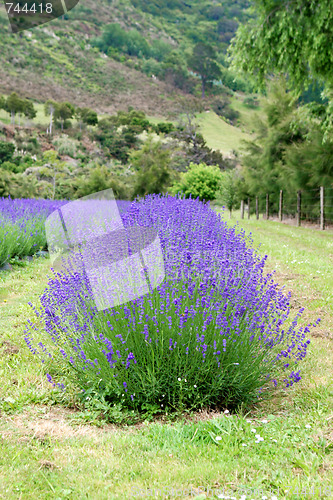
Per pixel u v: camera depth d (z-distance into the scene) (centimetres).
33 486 251
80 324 397
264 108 2638
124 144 9500
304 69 1436
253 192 3058
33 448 291
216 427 320
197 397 358
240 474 266
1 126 9031
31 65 14275
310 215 2208
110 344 343
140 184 4012
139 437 311
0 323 563
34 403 364
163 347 365
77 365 384
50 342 468
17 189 4194
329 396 377
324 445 296
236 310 391
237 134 11938
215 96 15362
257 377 373
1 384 389
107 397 372
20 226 1013
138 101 14212
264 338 403
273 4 1328
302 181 2069
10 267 906
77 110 11012
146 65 16288
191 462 278
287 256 1020
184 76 15712
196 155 7156
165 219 623
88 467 271
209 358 366
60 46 15912
